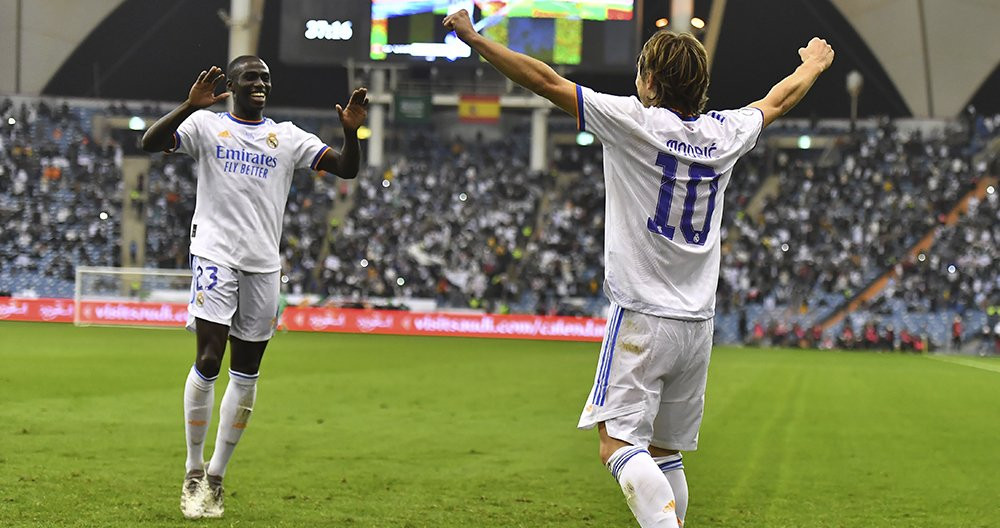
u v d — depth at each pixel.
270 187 6.12
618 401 4.09
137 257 39.94
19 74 47.72
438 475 7.82
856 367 24.25
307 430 10.25
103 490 6.71
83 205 41.25
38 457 7.98
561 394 14.68
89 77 49.94
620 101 4.11
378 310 35.78
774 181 45.47
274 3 47.66
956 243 39.56
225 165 6.02
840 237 40.81
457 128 48.59
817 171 44.03
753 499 7.25
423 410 12.30
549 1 36.50
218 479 6.09
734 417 12.66
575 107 4.06
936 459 9.46
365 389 14.80
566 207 42.75
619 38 36.44
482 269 39.41
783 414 13.12
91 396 12.64
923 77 47.75
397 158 46.62
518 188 43.50
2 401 11.91
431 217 42.28
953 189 42.09
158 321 33.03
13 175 42.12
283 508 6.36
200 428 5.96
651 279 4.12
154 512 6.07
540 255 40.41
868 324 35.88
